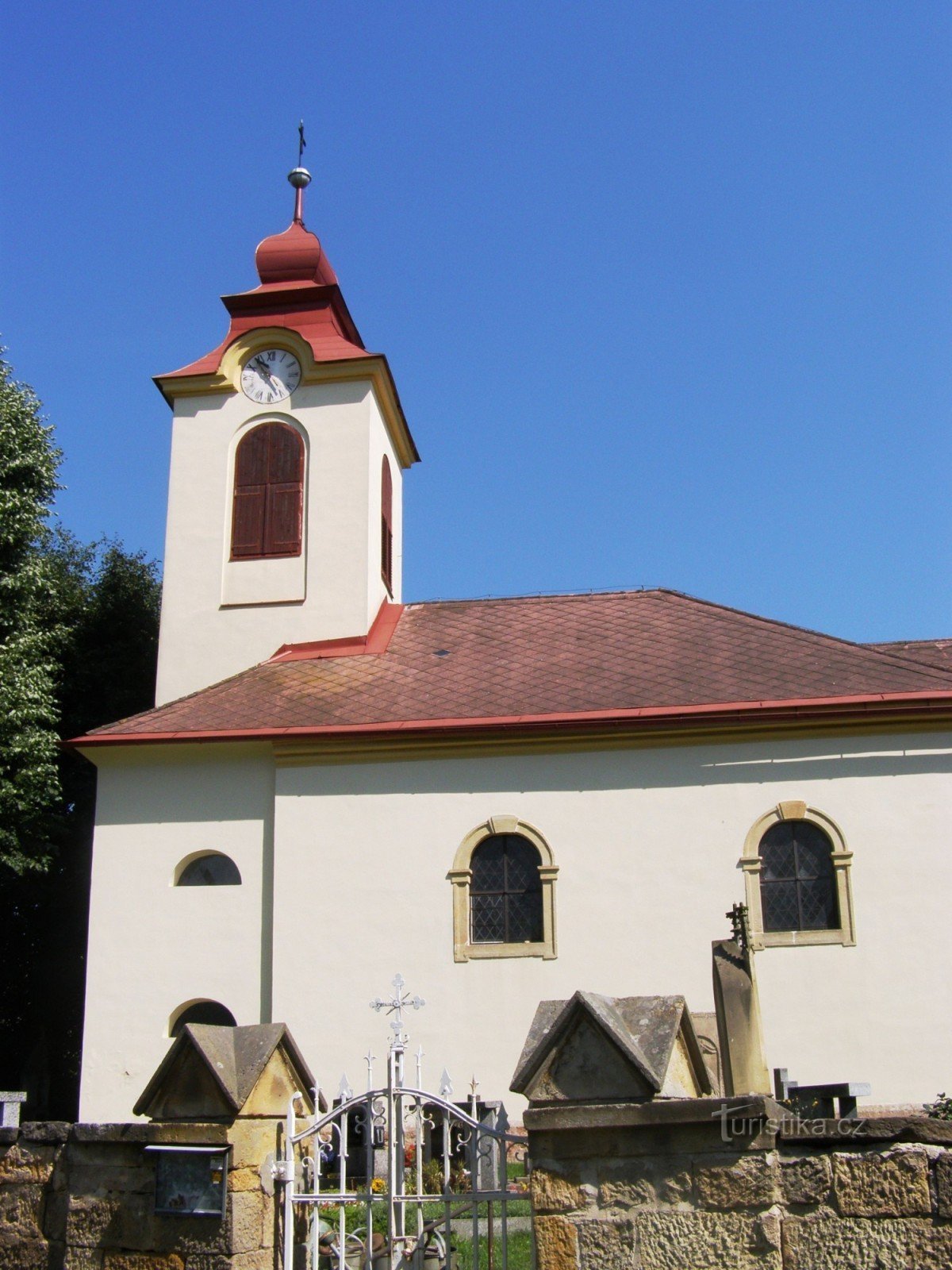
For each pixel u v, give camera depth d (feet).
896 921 65.46
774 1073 52.01
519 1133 63.87
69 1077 105.60
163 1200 30.83
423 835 70.08
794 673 71.61
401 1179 32.63
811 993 64.90
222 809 73.05
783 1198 26.76
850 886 66.13
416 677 77.56
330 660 81.92
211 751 73.67
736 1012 38.09
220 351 89.92
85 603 109.29
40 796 84.23
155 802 73.67
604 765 69.62
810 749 68.28
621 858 68.13
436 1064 66.39
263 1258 30.76
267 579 85.35
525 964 67.21
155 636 109.60
